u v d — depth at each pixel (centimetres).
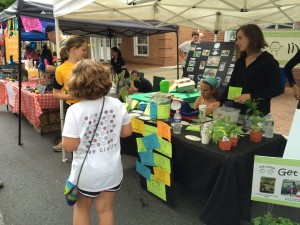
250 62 270
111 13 398
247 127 251
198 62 489
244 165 206
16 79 675
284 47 516
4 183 340
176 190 310
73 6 320
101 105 182
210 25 477
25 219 269
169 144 246
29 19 507
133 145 305
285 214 270
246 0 325
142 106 314
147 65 1374
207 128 226
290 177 168
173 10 406
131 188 321
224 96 294
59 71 321
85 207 204
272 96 257
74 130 174
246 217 212
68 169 379
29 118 539
